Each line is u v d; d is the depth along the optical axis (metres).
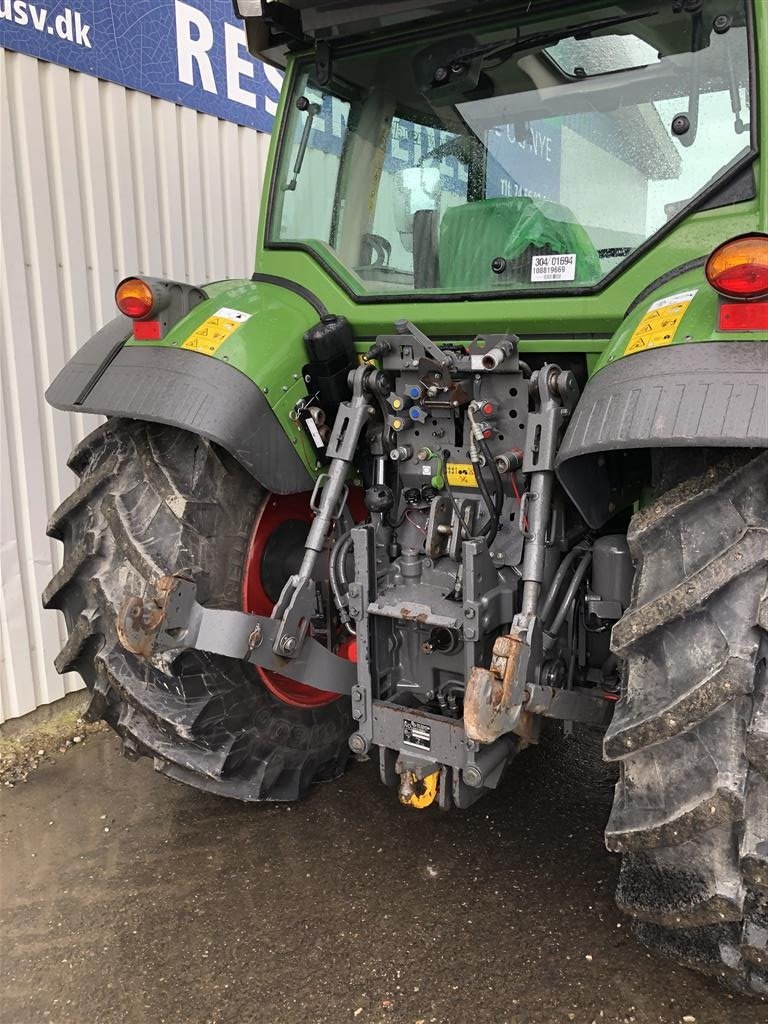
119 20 3.55
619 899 1.66
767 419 1.43
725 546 1.53
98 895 2.35
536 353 2.15
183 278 4.02
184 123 3.97
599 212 2.11
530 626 1.84
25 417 3.31
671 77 2.02
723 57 1.95
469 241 2.28
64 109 3.36
